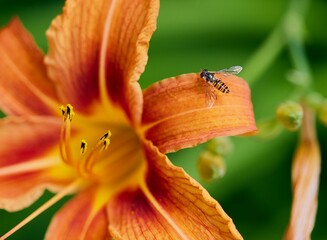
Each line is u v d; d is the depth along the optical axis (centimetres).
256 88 44
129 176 35
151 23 31
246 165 42
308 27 46
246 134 31
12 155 35
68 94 35
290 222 35
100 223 34
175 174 31
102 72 34
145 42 32
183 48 43
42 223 41
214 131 31
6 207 34
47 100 35
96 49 34
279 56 45
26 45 35
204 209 30
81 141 34
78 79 35
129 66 33
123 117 35
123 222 33
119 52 33
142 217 32
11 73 35
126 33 33
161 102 32
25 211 41
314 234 43
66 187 35
